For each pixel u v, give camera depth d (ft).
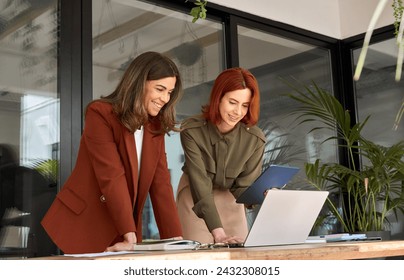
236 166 8.75
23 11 11.41
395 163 14.44
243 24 15.24
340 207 16.39
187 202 9.00
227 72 8.52
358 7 17.15
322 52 17.13
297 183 15.74
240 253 4.66
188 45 14.01
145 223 12.28
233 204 9.01
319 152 16.40
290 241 6.61
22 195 10.91
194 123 8.68
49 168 11.30
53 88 11.57
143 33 13.12
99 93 12.14
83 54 12.00
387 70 16.51
